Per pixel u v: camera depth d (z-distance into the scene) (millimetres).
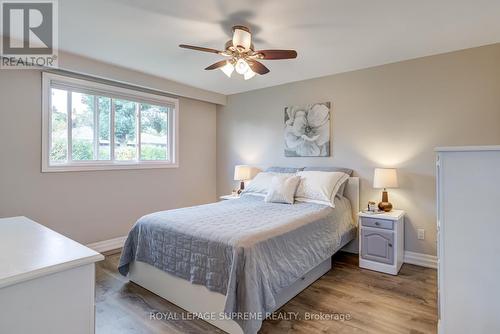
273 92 4387
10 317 795
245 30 2234
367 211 3211
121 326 2016
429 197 3141
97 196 3570
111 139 3746
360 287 2629
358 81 3598
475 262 1451
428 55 3111
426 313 2180
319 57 3170
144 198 4082
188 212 2762
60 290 894
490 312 1422
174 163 4461
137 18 2287
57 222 3225
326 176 3367
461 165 1472
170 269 2291
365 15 2238
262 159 4543
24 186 2982
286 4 2078
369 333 1934
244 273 1807
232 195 4410
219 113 5098
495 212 1401
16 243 1108
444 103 3045
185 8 2135
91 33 2566
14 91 2902
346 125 3697
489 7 2123
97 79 3490
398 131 3324
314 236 2611
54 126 3244
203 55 3098
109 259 3336
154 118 4277
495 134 2799
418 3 2066
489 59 2818
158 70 3629
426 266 3141
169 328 1996
